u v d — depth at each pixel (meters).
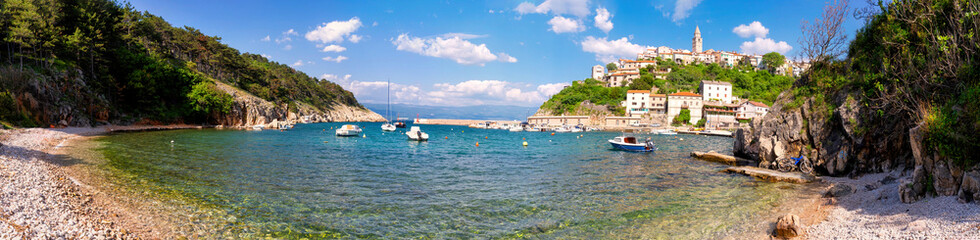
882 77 28.41
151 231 14.95
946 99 21.77
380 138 83.75
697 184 28.19
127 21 120.62
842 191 22.58
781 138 35.03
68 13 82.38
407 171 34.16
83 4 85.88
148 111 95.19
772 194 24.31
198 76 114.81
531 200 22.72
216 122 113.62
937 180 16.66
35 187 18.14
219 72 145.88
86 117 76.25
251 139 69.00
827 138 32.16
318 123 178.00
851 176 30.05
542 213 19.78
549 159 45.53
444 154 50.91
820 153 32.19
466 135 107.56
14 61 67.56
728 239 15.54
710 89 161.12
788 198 22.95
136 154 39.03
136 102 92.81
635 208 20.78
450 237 15.96
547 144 71.69
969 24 21.75
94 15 85.38
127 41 102.81
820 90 34.00
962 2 22.52
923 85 24.23
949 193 16.19
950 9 23.66
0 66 62.31
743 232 16.34
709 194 24.45
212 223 16.64
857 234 14.33
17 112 59.09
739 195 24.06
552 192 25.12
